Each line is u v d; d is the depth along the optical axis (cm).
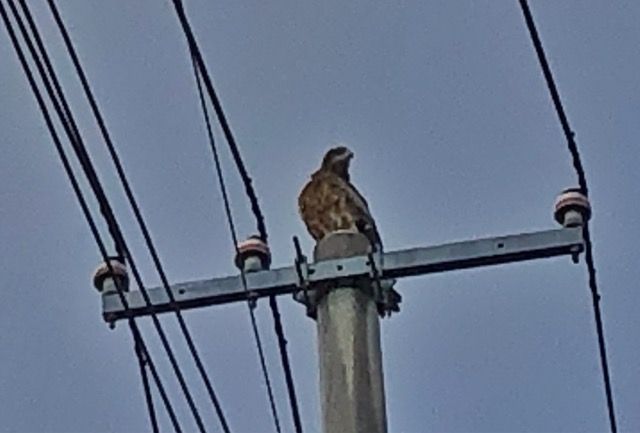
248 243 1162
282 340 1174
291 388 1197
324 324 1128
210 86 1117
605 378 1223
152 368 1177
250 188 1170
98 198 1105
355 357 1114
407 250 1140
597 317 1203
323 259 1145
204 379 1179
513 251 1134
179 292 1156
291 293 1148
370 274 1136
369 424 1095
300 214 1174
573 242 1132
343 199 1166
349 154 1194
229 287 1152
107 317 1161
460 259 1136
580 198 1145
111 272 1162
